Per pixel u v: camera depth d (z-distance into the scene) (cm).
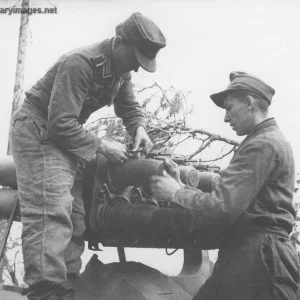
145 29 315
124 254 362
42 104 320
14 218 348
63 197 304
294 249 279
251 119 294
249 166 273
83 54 312
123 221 327
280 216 277
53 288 291
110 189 338
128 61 320
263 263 265
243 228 279
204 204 278
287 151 283
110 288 336
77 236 331
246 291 269
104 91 326
